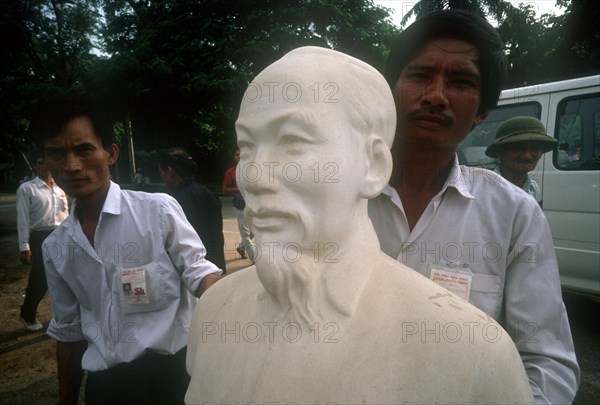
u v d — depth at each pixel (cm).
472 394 67
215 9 1153
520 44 1300
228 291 95
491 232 117
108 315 156
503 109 356
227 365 82
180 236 160
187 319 169
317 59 75
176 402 167
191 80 1038
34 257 357
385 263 80
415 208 127
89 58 1411
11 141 1445
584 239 303
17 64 1273
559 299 113
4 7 1199
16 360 309
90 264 157
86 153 154
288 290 75
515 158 252
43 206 373
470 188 122
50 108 151
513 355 71
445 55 108
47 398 262
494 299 116
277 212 72
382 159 79
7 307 414
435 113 109
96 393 162
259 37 1112
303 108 71
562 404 102
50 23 1366
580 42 1217
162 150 304
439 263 119
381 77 81
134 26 1236
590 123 304
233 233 707
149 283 155
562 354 109
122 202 161
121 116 1147
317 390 70
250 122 75
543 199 325
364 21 1214
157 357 163
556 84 326
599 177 296
